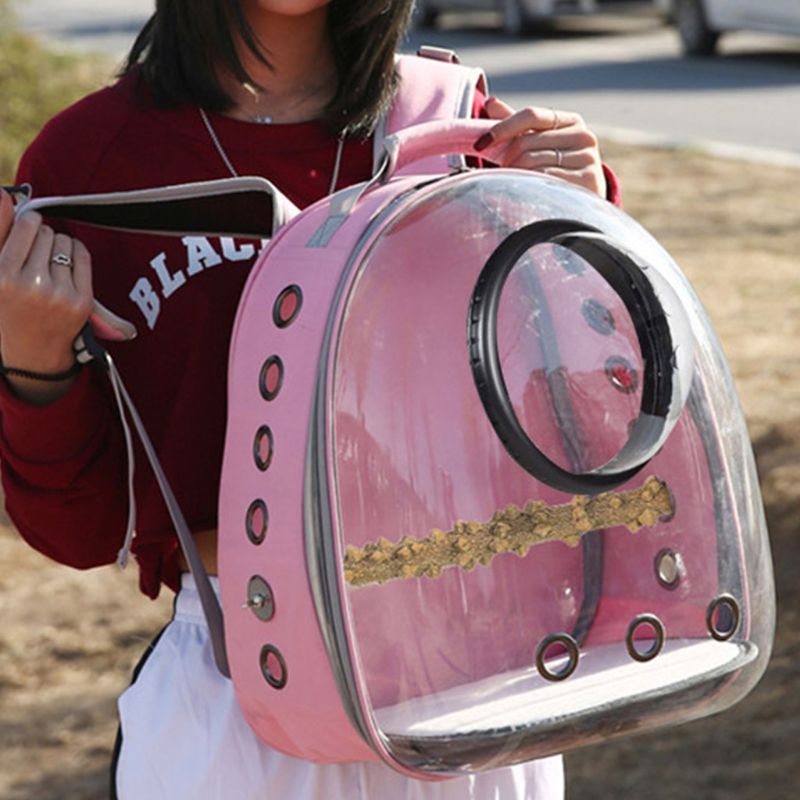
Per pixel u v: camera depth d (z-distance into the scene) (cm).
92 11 4522
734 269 1916
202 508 411
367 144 429
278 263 372
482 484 385
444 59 450
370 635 373
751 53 3406
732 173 2373
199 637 416
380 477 374
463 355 382
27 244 370
